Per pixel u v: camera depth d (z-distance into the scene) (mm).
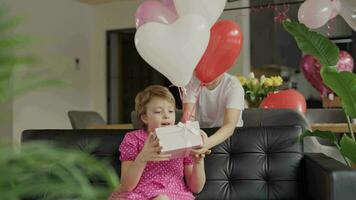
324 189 1553
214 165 1969
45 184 453
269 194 1936
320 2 2928
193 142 1531
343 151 1942
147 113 1686
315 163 1728
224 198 1931
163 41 1711
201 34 1713
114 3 6473
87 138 2010
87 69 6469
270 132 2016
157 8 1991
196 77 1992
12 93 451
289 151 1976
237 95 1926
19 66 462
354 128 2891
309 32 2152
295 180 1942
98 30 6598
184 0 1901
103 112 6586
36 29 5312
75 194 481
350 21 2930
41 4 5441
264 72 6383
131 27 6387
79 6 6293
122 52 6789
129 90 6879
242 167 1970
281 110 2412
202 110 2043
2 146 448
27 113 5043
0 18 470
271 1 5957
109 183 575
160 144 1492
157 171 1676
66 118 5891
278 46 6496
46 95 5461
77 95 6191
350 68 3721
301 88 6449
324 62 2127
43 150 451
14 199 433
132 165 1569
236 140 2010
